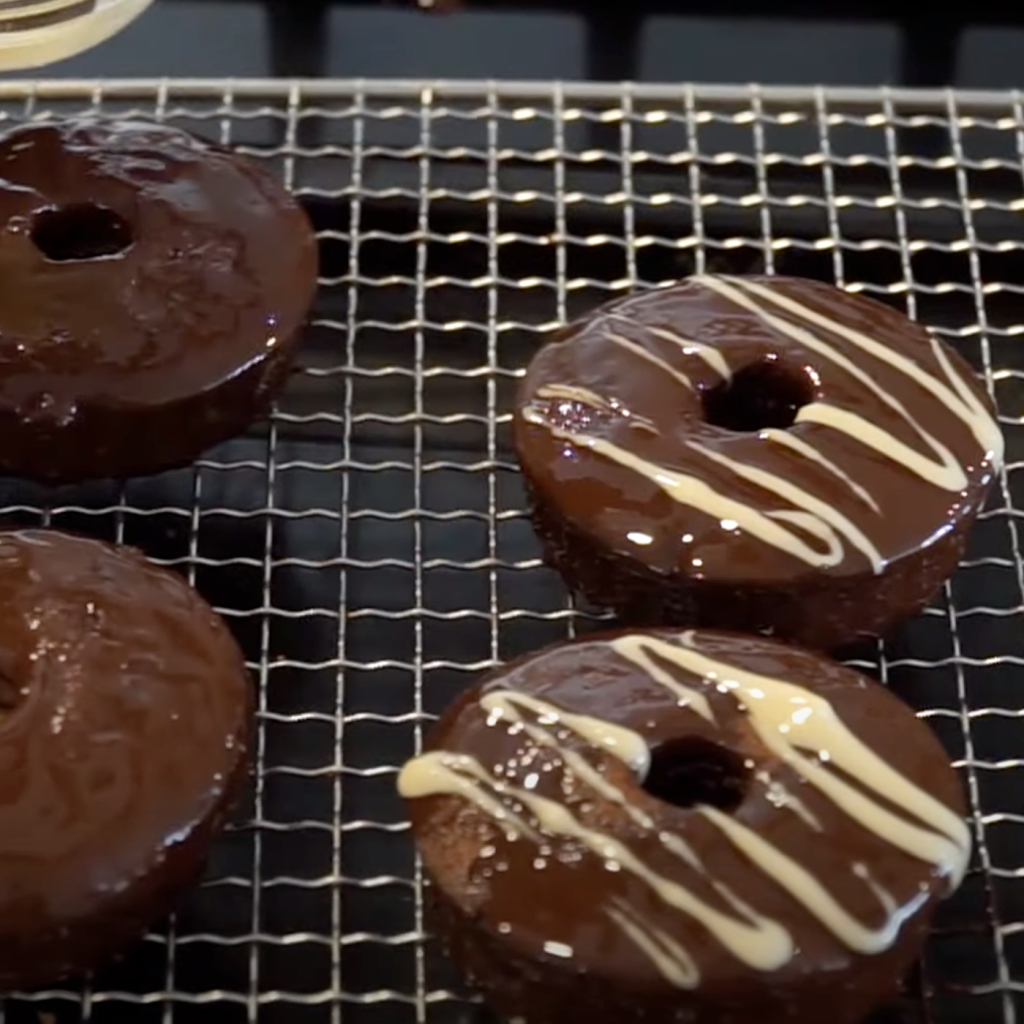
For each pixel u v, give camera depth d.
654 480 0.45
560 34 0.59
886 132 0.55
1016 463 0.51
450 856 0.40
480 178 0.56
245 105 0.56
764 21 0.59
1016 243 0.54
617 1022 0.40
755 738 0.41
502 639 0.49
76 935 0.41
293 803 0.46
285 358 0.48
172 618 0.44
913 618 0.48
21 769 0.41
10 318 0.46
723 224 0.55
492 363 0.51
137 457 0.47
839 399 0.46
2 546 0.44
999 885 0.45
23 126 0.49
